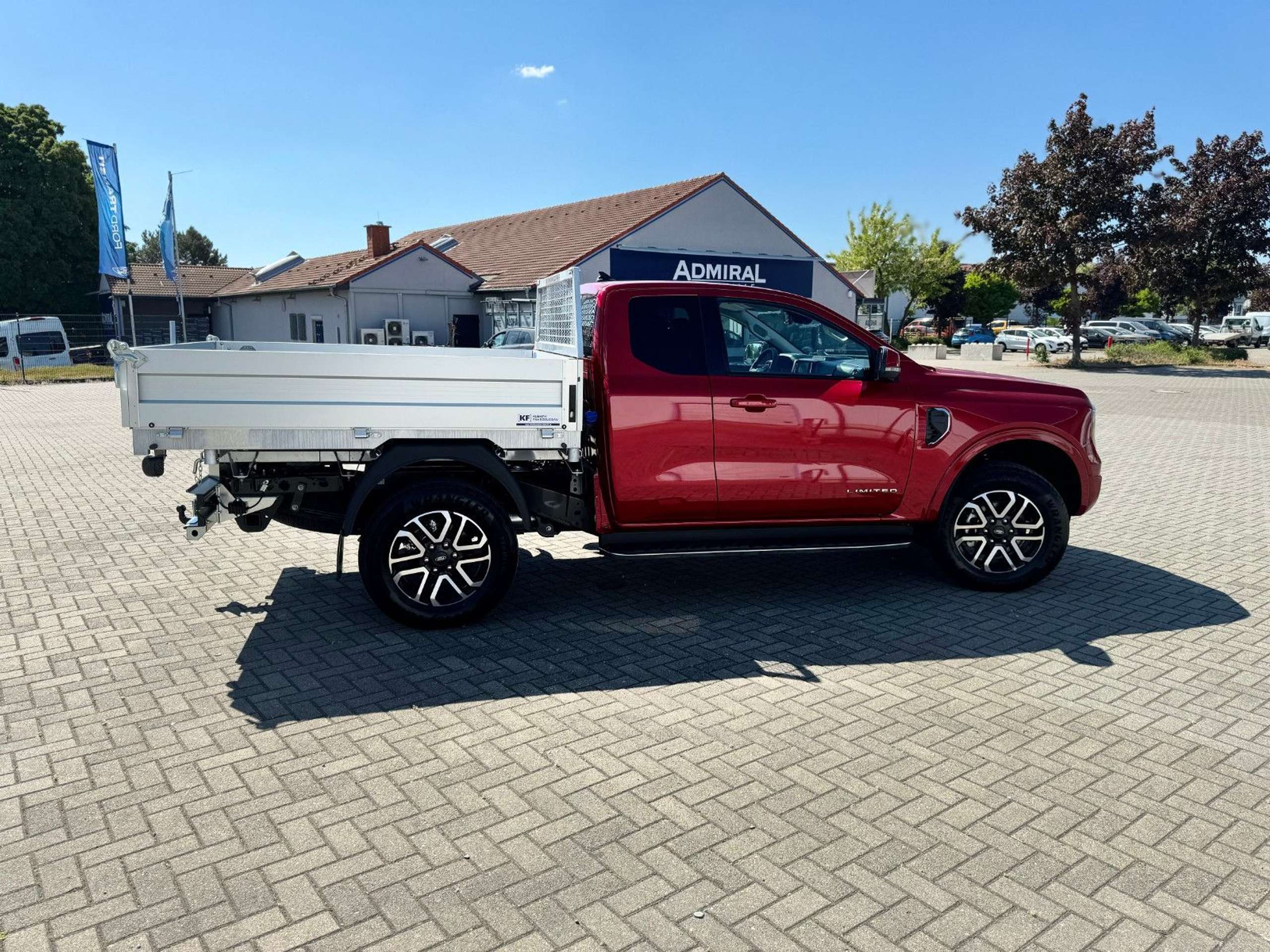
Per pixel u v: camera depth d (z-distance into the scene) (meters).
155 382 4.50
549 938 2.68
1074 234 30.95
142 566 6.60
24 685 4.44
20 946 2.62
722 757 3.78
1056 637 5.23
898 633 5.28
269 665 4.70
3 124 41.41
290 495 5.08
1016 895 2.90
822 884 2.94
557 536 7.63
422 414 4.83
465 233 36.78
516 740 3.91
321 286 26.38
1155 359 34.34
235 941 2.64
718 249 26.20
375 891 2.88
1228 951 2.66
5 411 19.00
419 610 5.12
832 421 5.50
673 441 5.30
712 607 5.72
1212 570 6.67
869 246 48.47
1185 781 3.62
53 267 43.00
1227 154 33.66
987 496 5.87
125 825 3.24
